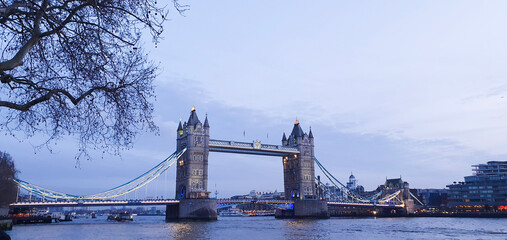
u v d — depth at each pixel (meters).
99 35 13.01
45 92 14.88
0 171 112.50
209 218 148.88
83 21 13.48
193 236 83.31
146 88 15.32
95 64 13.90
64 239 74.31
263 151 179.25
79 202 134.62
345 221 159.50
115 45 13.95
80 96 13.88
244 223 138.75
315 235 85.81
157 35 13.97
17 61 11.38
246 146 171.12
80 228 110.62
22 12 12.94
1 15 11.08
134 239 75.75
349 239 76.88
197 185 155.38
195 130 160.00
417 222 150.62
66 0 12.76
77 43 13.95
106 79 14.48
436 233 91.62
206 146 160.62
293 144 193.38
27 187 129.62
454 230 101.31
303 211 178.00
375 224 133.75
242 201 166.12
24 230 98.75
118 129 15.09
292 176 192.50
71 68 14.57
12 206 122.75
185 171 157.62
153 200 147.88
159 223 140.62
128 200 145.38
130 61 14.65
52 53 14.62
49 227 115.25
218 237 81.12
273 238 79.00
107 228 111.00
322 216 181.50
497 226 120.31
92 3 12.41
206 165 158.75
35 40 11.99
